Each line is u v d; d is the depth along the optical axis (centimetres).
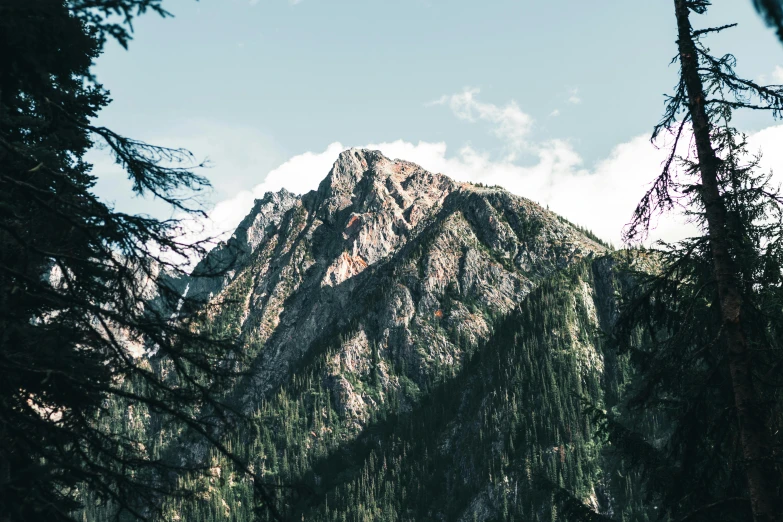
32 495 816
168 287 916
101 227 885
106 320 923
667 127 1223
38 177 1008
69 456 986
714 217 1143
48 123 1030
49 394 938
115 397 959
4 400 902
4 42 859
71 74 1182
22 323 969
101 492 933
